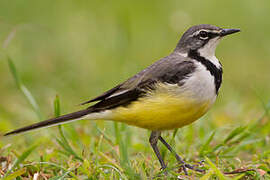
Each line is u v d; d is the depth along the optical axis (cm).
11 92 1694
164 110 1052
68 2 2102
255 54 2009
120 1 2159
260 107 1477
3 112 1520
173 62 1086
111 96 1091
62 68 1781
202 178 908
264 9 2130
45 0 2072
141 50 1994
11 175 941
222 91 1684
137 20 2125
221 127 1262
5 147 1100
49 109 1538
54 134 1227
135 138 1252
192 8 2184
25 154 990
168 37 2044
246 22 2105
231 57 1995
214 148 1122
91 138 1204
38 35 1873
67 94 1670
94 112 1093
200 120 1312
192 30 1122
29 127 1080
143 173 946
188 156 1130
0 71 1731
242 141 1188
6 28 1864
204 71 1062
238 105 1520
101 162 1038
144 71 1102
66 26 1969
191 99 1041
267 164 1041
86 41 1902
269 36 2050
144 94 1063
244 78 1858
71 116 1091
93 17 2023
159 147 1141
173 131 1203
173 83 1048
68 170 970
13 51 1777
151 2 2197
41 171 1012
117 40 1812
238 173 964
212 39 1108
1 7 1972
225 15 2145
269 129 1243
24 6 2019
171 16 2009
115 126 1162
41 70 1769
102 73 1770
